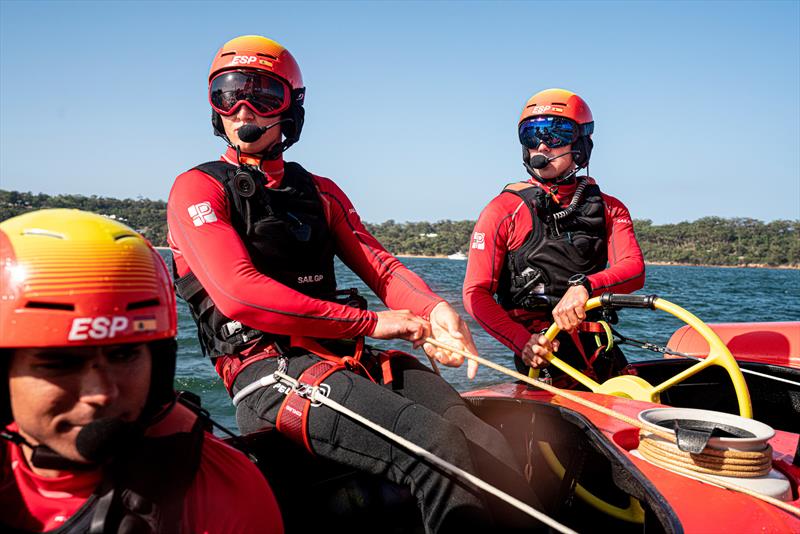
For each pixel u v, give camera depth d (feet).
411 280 7.85
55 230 3.39
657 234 558.15
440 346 6.66
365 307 7.97
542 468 8.04
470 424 6.22
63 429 3.38
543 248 10.69
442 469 5.50
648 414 6.65
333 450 6.06
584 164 11.15
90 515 3.51
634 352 27.43
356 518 6.79
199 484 3.87
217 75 7.41
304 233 7.29
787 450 7.35
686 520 5.32
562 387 10.05
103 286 3.30
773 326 12.07
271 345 6.91
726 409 11.48
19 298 3.22
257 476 4.29
